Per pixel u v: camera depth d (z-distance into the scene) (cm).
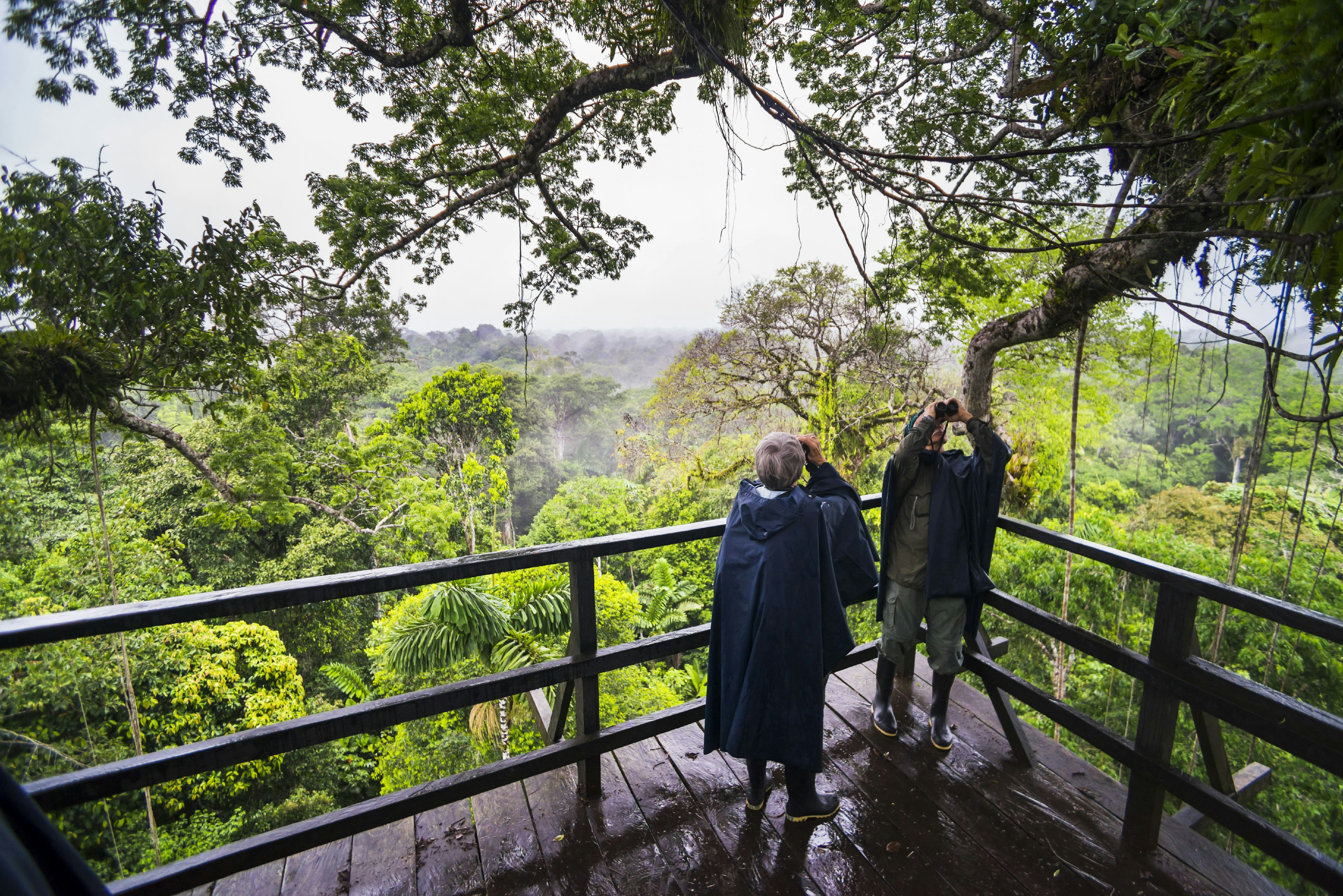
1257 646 1102
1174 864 192
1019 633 1439
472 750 1126
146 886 155
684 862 198
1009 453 228
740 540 199
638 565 2703
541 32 623
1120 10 239
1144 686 191
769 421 1969
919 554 238
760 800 216
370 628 2311
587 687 215
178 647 1324
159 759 151
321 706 1836
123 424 593
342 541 2277
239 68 452
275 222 508
